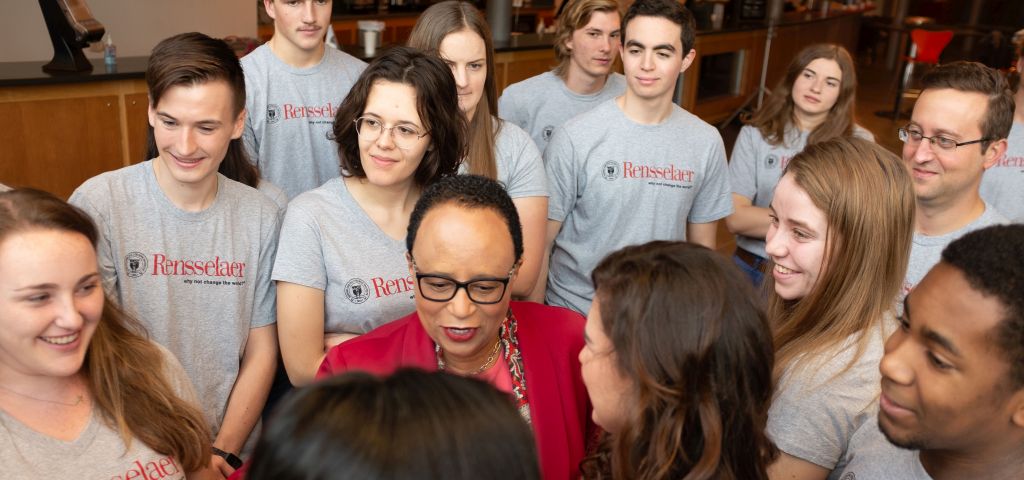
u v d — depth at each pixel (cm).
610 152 250
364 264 176
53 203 116
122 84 411
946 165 200
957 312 85
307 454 60
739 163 321
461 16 225
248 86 264
